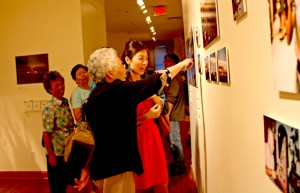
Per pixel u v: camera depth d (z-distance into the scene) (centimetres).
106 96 156
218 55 144
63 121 284
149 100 213
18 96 445
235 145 126
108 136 159
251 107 97
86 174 177
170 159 255
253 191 103
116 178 162
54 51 429
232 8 112
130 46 208
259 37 84
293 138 63
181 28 1127
